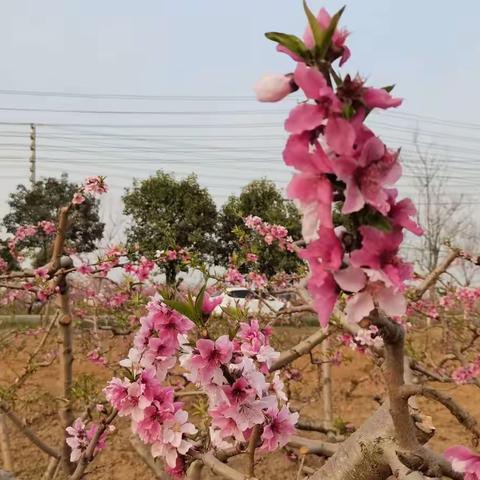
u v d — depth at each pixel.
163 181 18.20
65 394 3.62
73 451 2.87
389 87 0.97
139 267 5.07
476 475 1.38
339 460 1.58
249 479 1.85
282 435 1.96
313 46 0.99
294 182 0.96
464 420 1.12
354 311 0.97
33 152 23.36
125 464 5.17
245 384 1.83
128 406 2.02
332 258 0.96
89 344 6.56
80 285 6.56
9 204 23.06
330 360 4.78
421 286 3.95
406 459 1.27
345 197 0.92
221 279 4.48
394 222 0.96
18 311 8.02
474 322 5.74
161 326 2.07
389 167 0.93
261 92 0.98
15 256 7.28
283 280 5.11
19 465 5.01
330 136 0.91
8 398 3.82
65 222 3.86
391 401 1.19
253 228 5.70
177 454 2.02
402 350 1.12
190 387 4.34
